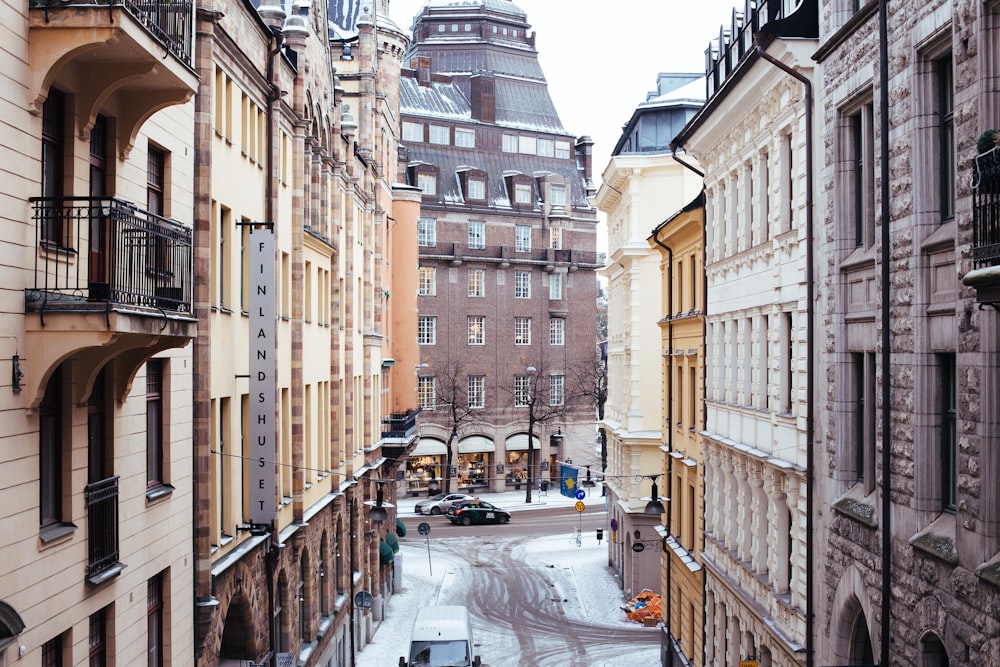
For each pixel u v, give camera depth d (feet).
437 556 183.21
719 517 90.02
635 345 148.46
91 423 46.47
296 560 88.94
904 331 48.29
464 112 288.30
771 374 71.82
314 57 98.89
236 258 73.87
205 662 61.46
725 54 87.30
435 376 265.13
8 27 36.60
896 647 48.34
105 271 45.65
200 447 63.26
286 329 88.53
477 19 302.86
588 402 287.69
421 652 94.02
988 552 39.45
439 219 269.23
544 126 299.17
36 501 39.22
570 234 288.92
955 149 42.24
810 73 62.54
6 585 36.99
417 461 262.47
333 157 112.47
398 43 180.45
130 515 49.57
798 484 65.31
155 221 49.85
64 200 40.19
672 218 107.65
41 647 39.75
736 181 84.28
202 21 63.57
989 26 39.09
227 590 68.03
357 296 132.57
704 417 95.45
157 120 53.98
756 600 75.97
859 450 57.11
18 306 37.45
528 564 175.94
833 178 58.13
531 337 280.92
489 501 255.70
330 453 109.91
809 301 61.93
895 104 49.06
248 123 76.69
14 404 37.32
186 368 59.06
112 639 47.32
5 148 36.50
